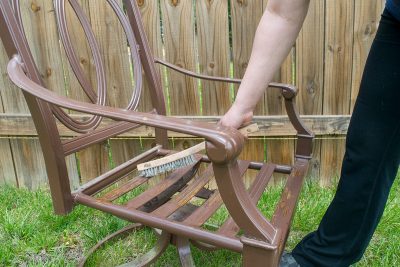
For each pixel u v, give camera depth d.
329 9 1.64
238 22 1.66
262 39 0.84
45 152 0.98
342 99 1.76
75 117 1.77
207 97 1.78
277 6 0.82
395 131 0.94
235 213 0.75
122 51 1.73
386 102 0.92
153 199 1.10
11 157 1.94
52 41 1.71
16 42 0.93
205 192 1.21
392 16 0.87
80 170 1.95
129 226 1.59
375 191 1.01
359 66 1.71
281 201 1.00
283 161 1.88
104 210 0.99
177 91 1.78
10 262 1.47
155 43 1.71
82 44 1.71
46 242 1.57
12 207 1.84
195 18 1.67
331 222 1.08
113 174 1.17
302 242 1.19
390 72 0.90
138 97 1.31
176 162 1.10
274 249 0.74
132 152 1.91
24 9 1.67
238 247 0.83
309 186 1.88
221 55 1.71
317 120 1.78
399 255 1.43
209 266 1.43
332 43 1.68
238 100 0.87
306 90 1.76
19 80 0.88
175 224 0.91
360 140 0.97
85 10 1.67
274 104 1.78
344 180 1.04
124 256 1.50
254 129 0.90
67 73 1.75
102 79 1.28
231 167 0.73
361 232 1.06
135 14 1.31
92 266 1.43
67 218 1.70
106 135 1.17
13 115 1.83
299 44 1.70
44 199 1.83
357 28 1.66
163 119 0.75
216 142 0.69
